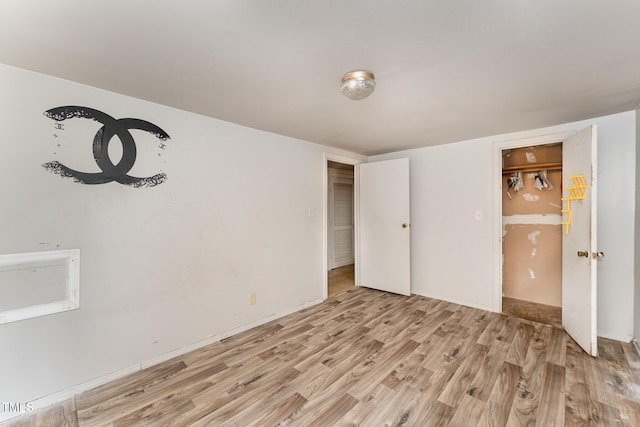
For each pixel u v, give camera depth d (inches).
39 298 68.8
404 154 157.5
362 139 132.6
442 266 143.1
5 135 64.3
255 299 115.2
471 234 133.3
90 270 75.9
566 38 53.1
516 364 84.4
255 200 115.3
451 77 69.3
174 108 91.2
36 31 50.6
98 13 45.6
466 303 135.3
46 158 69.2
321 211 144.7
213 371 83.4
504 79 70.6
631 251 96.2
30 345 67.7
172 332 91.5
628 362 84.3
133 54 59.0
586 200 91.0
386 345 97.3
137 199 84.0
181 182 93.4
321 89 76.4
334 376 80.0
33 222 67.8
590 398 69.3
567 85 74.2
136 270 83.9
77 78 70.4
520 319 117.6
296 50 57.3
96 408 68.4
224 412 66.7
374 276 164.2
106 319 78.6
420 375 79.8
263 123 107.5
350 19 47.3
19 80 65.6
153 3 43.2
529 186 138.6
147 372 83.1
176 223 92.3
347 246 232.4
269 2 42.9
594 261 87.4
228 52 58.1
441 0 42.9
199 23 48.3
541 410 65.7
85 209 75.0
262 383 77.4
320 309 133.6
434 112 94.7
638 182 93.0
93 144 76.0
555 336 102.0
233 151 107.6
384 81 71.4
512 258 144.3
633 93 79.8
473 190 132.4
